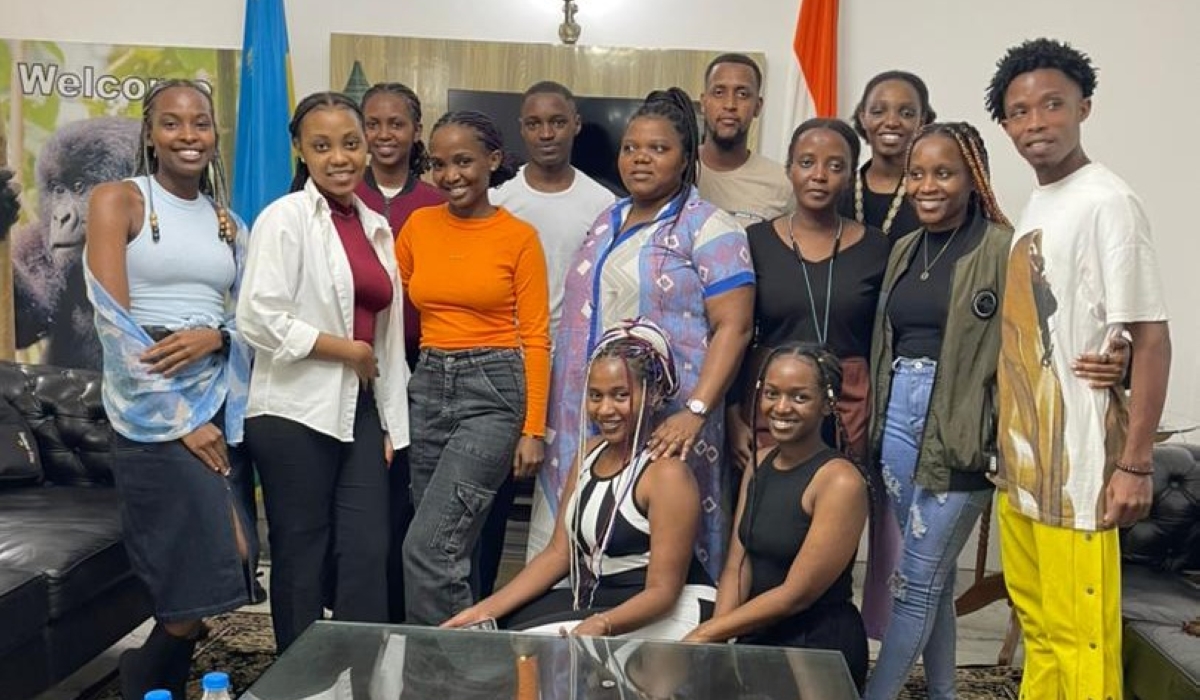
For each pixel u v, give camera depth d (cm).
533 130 259
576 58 375
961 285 201
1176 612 229
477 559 237
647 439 204
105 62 387
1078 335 182
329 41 384
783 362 197
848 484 192
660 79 375
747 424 227
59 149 390
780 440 199
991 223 206
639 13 381
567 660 179
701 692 171
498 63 377
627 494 200
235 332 210
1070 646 188
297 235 205
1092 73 184
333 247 210
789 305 221
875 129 260
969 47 371
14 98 390
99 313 194
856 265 222
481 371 219
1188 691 197
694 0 378
